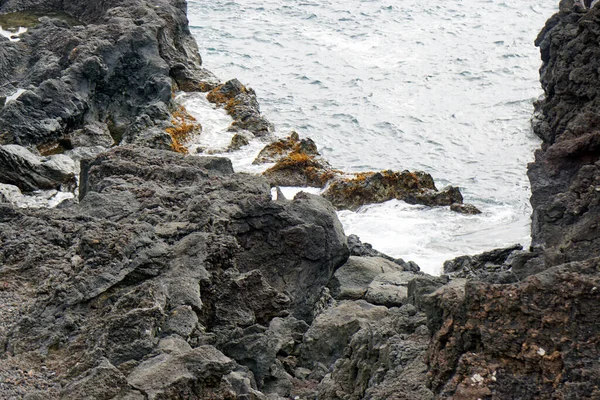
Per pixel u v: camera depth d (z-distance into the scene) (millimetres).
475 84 112250
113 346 28984
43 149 72250
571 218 36719
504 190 82875
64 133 74250
